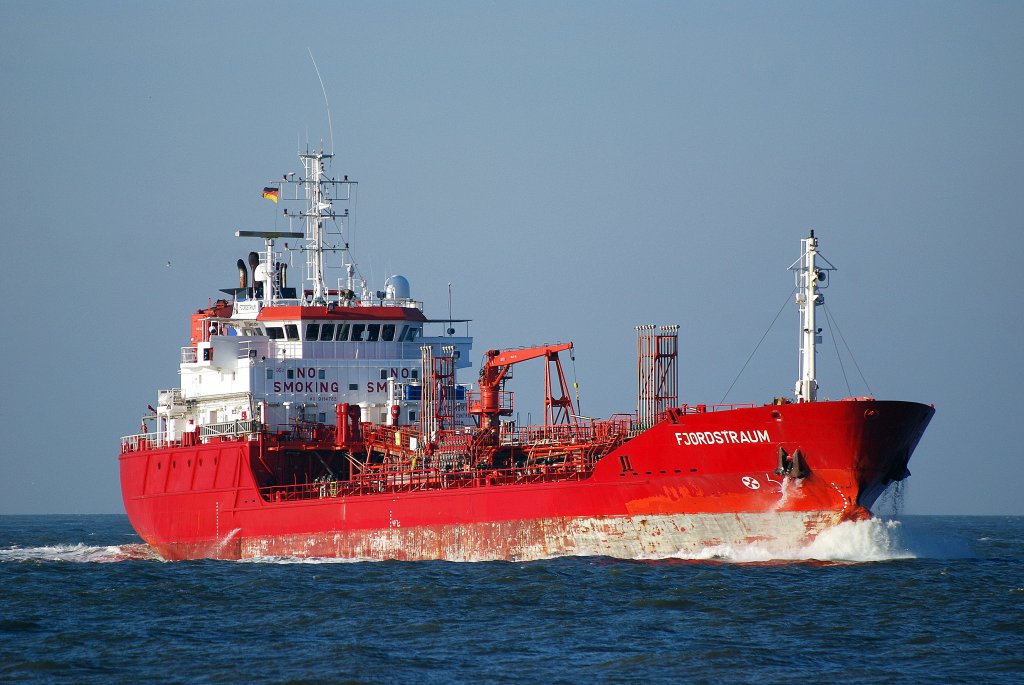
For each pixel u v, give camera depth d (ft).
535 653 595.47
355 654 592.19
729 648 597.11
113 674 570.05
